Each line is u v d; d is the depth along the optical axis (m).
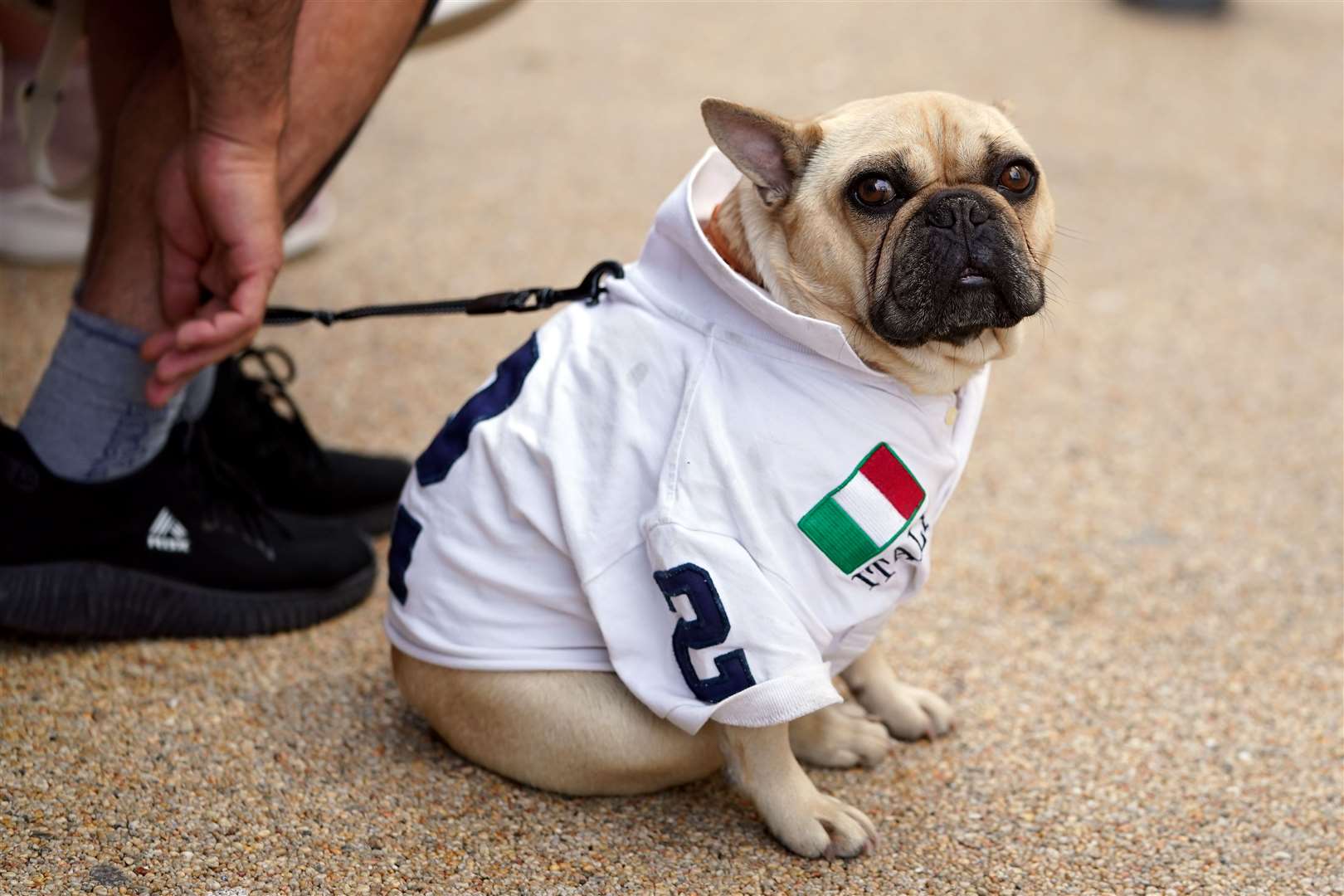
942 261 1.95
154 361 2.46
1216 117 6.66
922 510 2.08
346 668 2.63
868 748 2.38
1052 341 4.43
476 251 4.70
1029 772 2.40
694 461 1.96
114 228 2.45
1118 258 5.05
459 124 6.01
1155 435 3.87
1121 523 3.39
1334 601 3.05
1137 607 3.00
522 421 2.11
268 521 2.76
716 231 2.18
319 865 2.03
